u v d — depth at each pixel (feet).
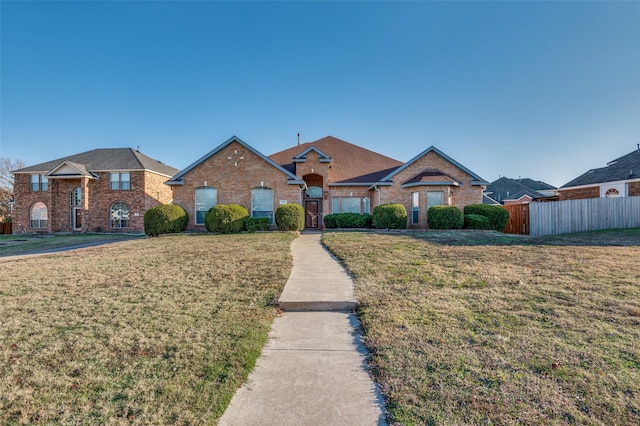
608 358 10.83
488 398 8.80
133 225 87.20
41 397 9.10
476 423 7.84
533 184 141.28
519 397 8.81
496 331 13.15
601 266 23.61
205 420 8.14
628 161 79.97
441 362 10.82
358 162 79.51
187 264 27.27
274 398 9.25
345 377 10.37
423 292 18.63
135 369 10.61
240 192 62.59
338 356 11.87
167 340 12.71
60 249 48.01
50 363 11.03
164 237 50.93
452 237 42.78
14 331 13.76
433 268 24.26
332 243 38.40
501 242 37.06
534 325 13.69
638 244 34.24
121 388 9.54
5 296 18.93
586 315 14.61
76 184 89.15
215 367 10.73
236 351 11.84
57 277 23.58
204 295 18.66
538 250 30.89
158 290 19.74
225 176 62.75
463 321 14.28
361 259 28.32
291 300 17.31
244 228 58.08
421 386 9.50
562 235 45.60
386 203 66.33
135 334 13.29
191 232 58.39
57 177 85.46
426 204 61.72
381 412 8.54
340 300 17.31
